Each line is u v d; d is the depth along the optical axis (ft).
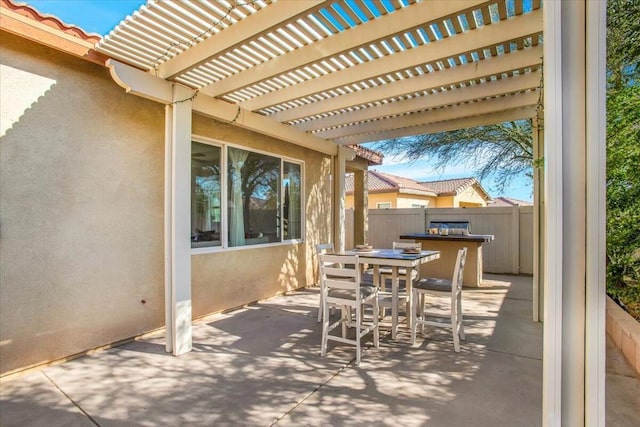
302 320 15.65
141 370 10.64
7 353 10.11
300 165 22.34
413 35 11.07
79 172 11.66
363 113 17.33
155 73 12.07
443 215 30.35
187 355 11.79
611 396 8.97
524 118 16.60
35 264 10.66
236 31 9.77
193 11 9.21
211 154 16.33
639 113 9.21
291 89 14.47
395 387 9.56
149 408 8.58
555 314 3.90
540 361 11.18
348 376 10.23
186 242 12.33
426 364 11.00
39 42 10.32
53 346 11.03
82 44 11.05
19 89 10.30
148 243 13.69
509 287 22.50
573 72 3.85
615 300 14.16
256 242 18.90
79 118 11.63
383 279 16.31
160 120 14.08
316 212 23.54
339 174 23.79
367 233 31.19
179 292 12.00
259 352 12.04
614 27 10.77
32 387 9.59
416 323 12.97
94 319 12.07
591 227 3.78
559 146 3.86
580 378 3.87
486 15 10.11
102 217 12.28
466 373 10.37
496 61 12.23
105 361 11.29
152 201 13.82
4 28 9.57
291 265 21.33
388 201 48.83
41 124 10.75
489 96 14.37
